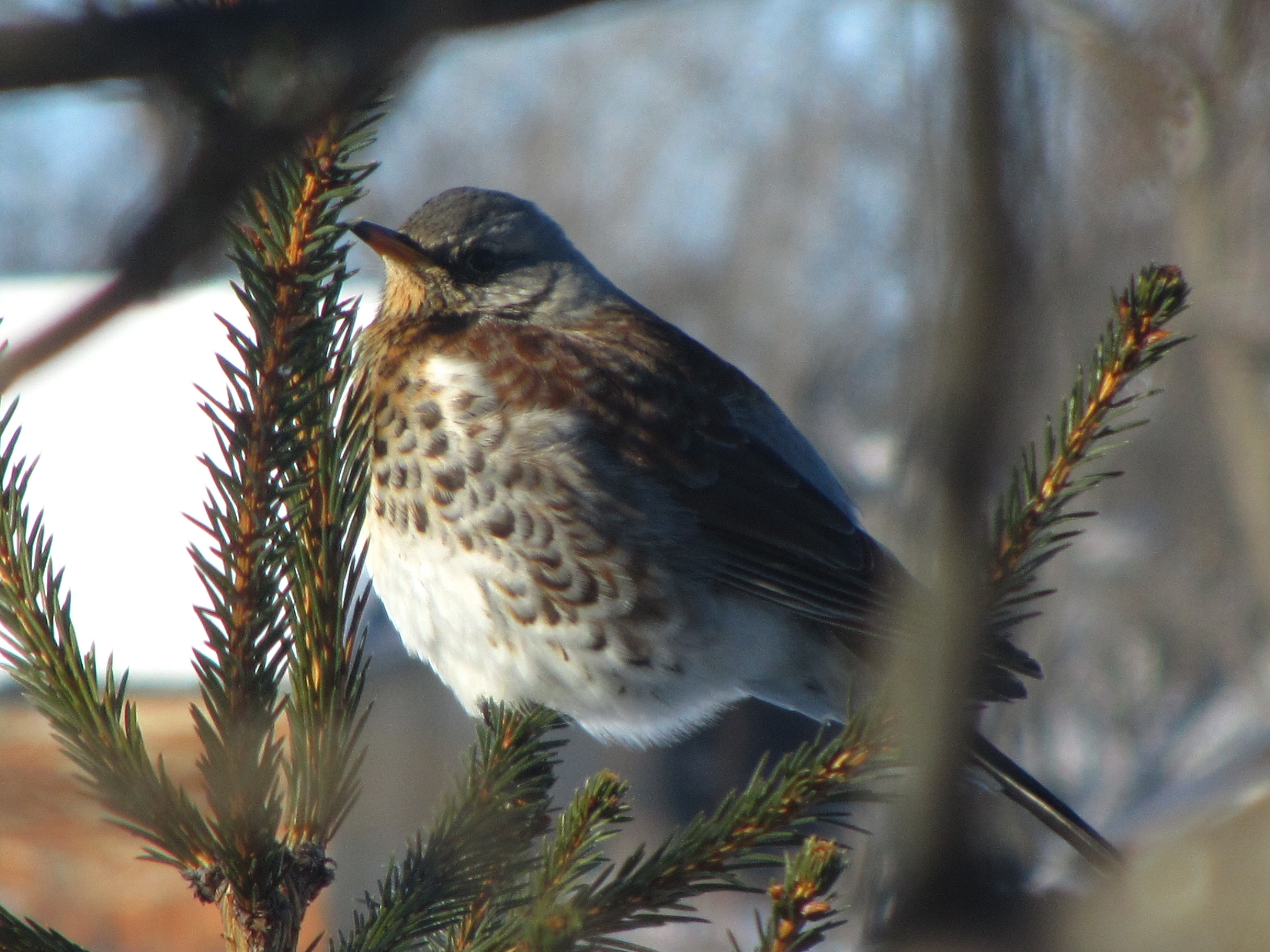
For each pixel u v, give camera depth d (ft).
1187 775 77.97
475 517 29.40
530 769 19.71
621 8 11.09
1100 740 87.25
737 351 128.67
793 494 31.99
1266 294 64.95
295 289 17.62
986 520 9.40
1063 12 37.04
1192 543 87.76
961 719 9.04
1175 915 12.23
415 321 33.19
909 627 9.56
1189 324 66.90
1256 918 11.94
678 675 30.53
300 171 17.52
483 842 18.17
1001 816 9.91
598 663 29.94
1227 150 58.18
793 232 120.47
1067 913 11.89
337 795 17.10
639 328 33.65
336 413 18.90
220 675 16.74
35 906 50.65
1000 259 7.80
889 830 9.21
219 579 16.87
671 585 30.30
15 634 16.89
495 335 31.50
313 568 18.10
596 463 29.81
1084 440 19.30
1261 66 40.78
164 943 51.52
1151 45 35.88
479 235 33.83
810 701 31.99
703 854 16.87
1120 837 39.86
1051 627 86.43
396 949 17.21
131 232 6.72
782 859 16.79
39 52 7.19
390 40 7.43
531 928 15.06
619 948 16.35
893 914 8.86
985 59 7.66
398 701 58.54
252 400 17.57
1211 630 88.22
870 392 89.61
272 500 17.24
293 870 16.57
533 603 29.53
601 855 17.58
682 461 31.14
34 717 45.19
